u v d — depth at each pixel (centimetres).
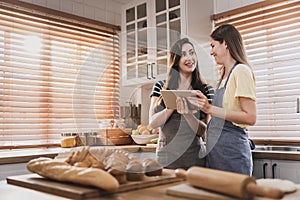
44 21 287
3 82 264
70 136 276
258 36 287
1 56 263
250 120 151
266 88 281
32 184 106
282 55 275
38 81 285
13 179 114
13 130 267
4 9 264
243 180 78
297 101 245
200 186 87
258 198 82
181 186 93
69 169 102
